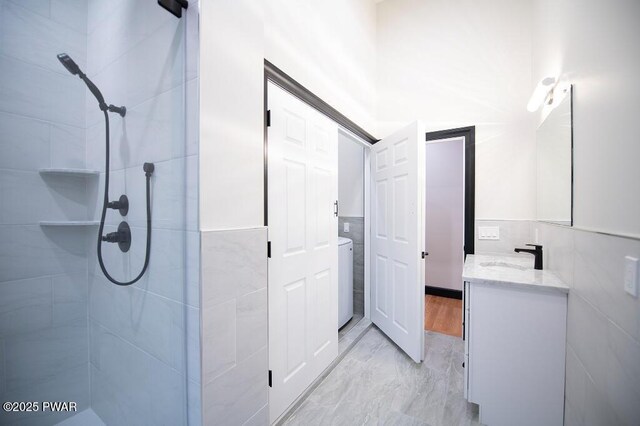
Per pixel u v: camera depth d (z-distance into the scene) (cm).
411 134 211
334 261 205
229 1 109
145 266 111
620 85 87
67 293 121
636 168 77
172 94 103
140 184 112
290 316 158
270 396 143
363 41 260
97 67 120
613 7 93
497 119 246
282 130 151
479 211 250
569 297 131
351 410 160
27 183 110
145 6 108
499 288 146
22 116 108
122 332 119
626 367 79
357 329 260
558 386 136
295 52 161
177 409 104
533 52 227
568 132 139
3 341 106
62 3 117
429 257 399
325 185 194
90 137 122
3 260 106
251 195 120
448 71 265
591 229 107
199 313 98
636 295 74
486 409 149
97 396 122
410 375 194
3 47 104
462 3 260
